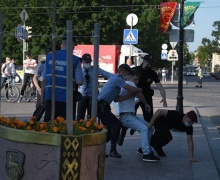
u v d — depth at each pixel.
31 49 58.78
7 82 26.00
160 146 12.26
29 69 25.80
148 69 13.75
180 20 17.50
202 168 11.10
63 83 9.29
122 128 12.88
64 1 57.91
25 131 6.52
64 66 9.27
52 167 6.42
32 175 6.53
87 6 58.44
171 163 11.57
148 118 13.86
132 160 11.73
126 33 24.27
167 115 11.97
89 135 6.53
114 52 50.16
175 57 52.00
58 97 9.27
